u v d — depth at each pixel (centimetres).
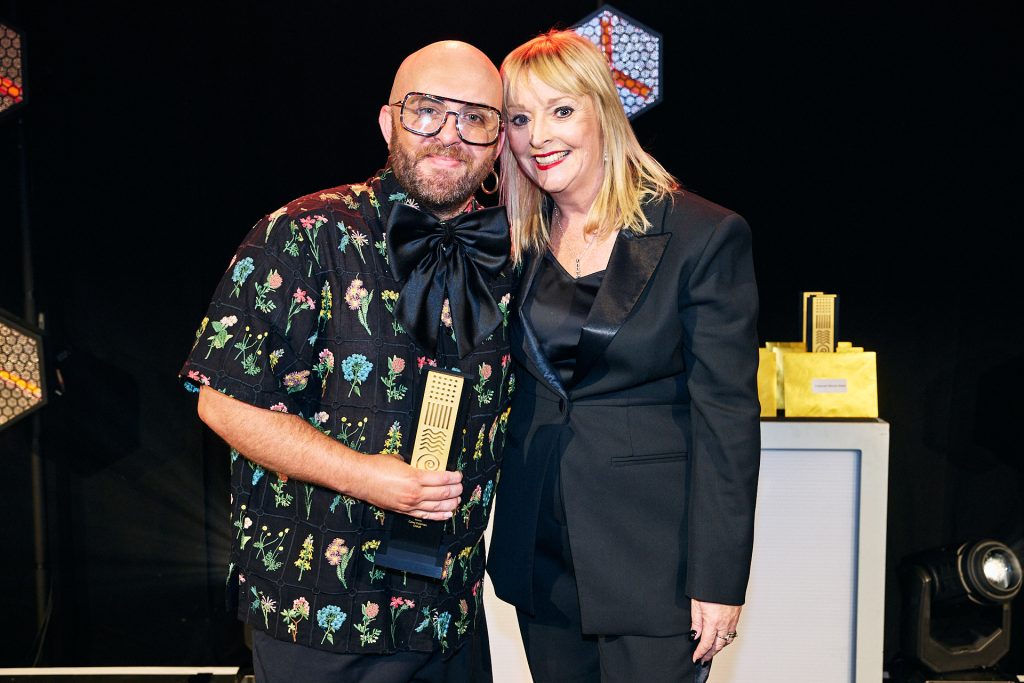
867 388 268
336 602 149
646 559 158
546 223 178
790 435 257
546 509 164
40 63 317
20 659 326
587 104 162
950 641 273
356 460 142
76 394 325
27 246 311
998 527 322
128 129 320
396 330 150
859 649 258
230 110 321
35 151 319
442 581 157
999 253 318
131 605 330
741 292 155
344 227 150
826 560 260
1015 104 314
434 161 152
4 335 296
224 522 329
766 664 263
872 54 318
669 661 159
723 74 321
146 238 323
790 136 322
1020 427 319
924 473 324
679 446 160
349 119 322
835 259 324
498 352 162
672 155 324
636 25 306
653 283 156
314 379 150
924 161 319
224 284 145
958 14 314
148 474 328
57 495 326
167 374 326
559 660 172
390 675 156
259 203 323
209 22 319
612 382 158
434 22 319
